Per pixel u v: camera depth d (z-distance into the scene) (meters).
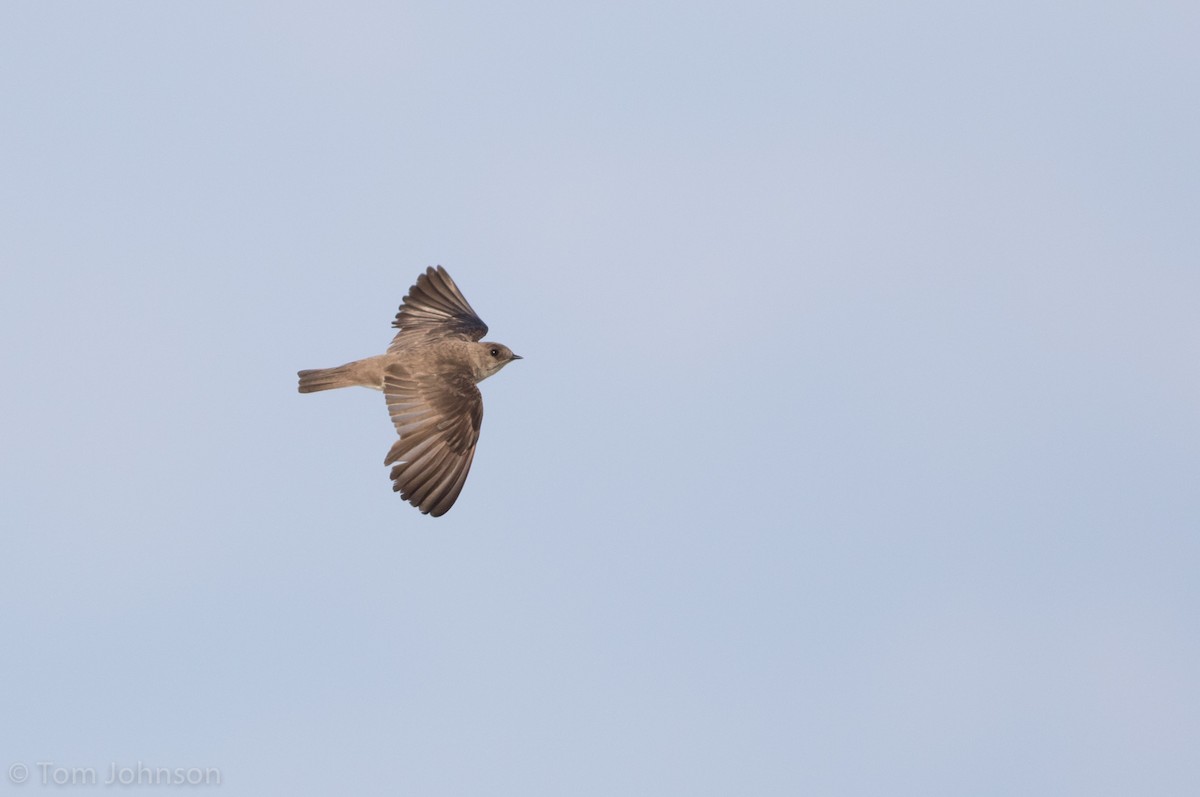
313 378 18.62
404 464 17.72
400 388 18.20
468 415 18.12
